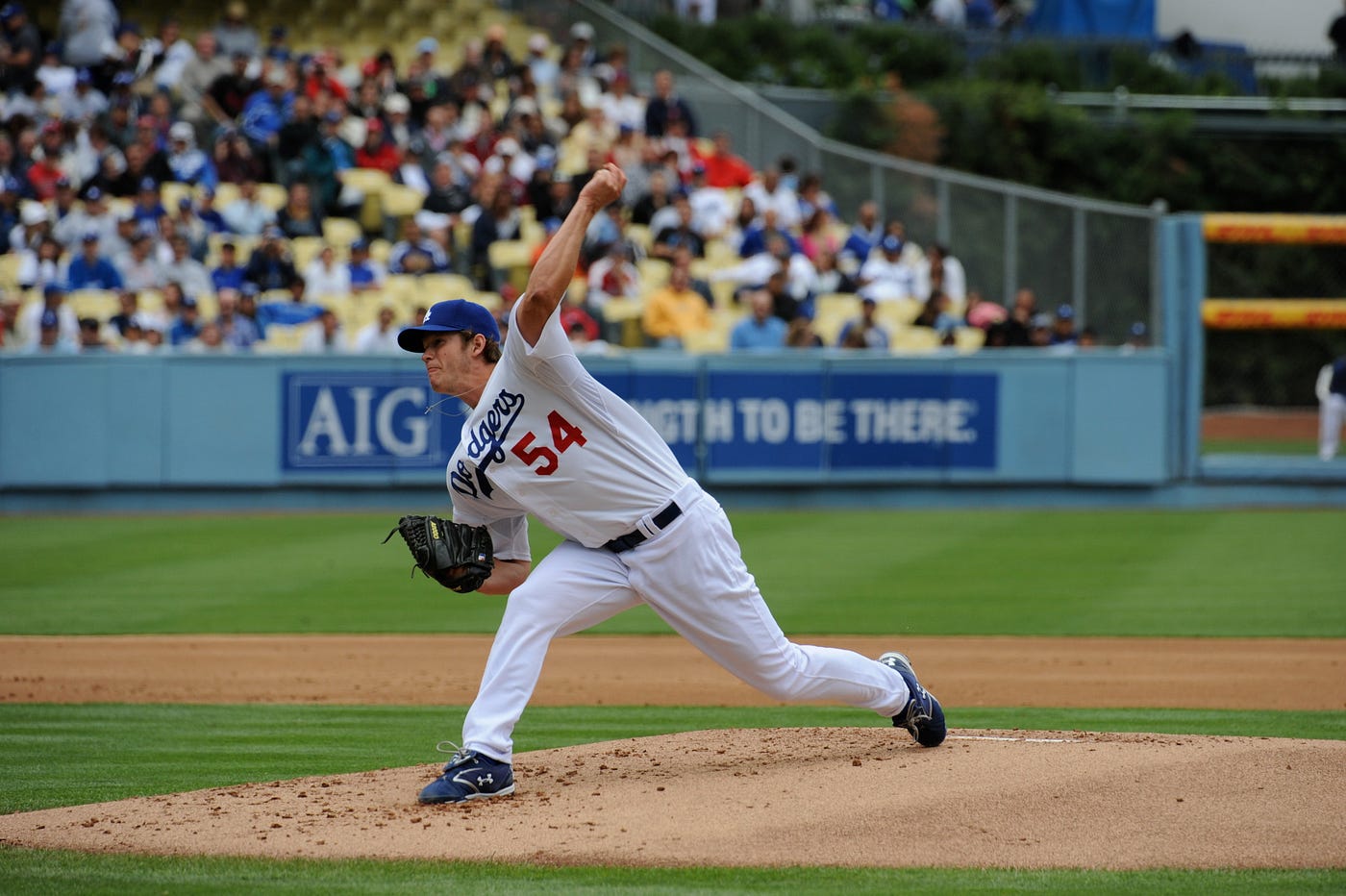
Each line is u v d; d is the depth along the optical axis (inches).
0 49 2593.5
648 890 545.0
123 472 2167.8
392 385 2222.0
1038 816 633.0
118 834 630.5
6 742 888.3
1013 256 2576.3
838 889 546.3
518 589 677.9
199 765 815.1
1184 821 625.9
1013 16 4035.4
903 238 2664.9
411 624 1389.0
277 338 2266.2
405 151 2600.9
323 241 2437.3
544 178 2518.5
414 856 590.2
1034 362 2331.4
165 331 2236.7
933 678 1131.3
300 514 2182.6
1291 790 667.4
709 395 2277.3
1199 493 2388.0
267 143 2544.3
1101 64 3836.1
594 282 2456.9
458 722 965.8
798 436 2303.2
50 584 1587.1
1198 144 3634.4
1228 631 1339.8
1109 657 1221.7
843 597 1507.1
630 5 3548.2
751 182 2807.6
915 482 2335.1
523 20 3233.3
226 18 2800.2
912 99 3425.2
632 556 664.4
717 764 728.3
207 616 1414.9
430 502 2251.5
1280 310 2370.8
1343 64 3978.8
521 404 645.9
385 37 3181.6
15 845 615.2
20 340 2213.3
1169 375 2363.4
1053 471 2345.0
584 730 936.9
